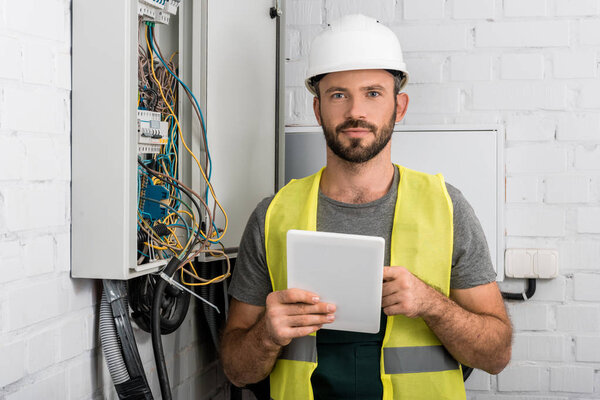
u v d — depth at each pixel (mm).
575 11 1997
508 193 2041
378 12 2084
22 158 1089
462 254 1284
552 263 1983
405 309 1148
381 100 1297
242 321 1377
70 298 1241
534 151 2025
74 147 1239
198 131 1537
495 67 2037
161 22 1373
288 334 1160
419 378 1245
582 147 2004
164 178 1395
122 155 1216
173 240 1456
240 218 1733
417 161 2053
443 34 2053
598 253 2000
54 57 1179
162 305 1498
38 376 1143
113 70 1216
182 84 1465
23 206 1094
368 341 1270
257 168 1825
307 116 2137
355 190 1330
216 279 1544
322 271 1108
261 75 1830
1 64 1029
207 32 1525
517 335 2039
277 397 1316
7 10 1042
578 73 2002
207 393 1960
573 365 2014
